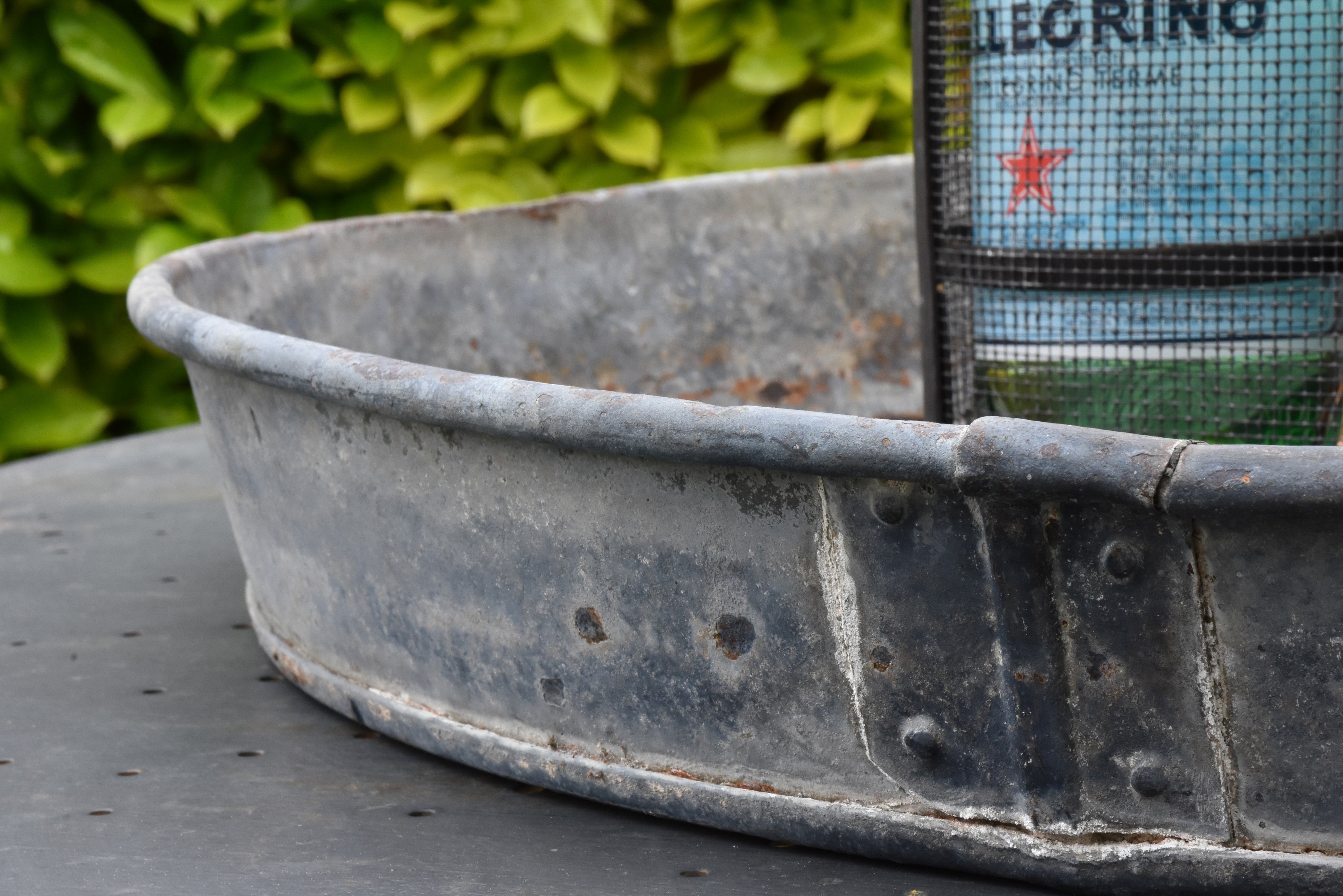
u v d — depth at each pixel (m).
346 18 2.22
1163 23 0.97
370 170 2.28
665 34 2.25
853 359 1.54
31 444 2.24
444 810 0.79
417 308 1.33
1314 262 0.97
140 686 1.00
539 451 0.72
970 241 1.10
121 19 2.19
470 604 0.79
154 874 0.72
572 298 1.43
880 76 2.20
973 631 0.64
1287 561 0.58
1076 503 0.60
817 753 0.70
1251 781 0.61
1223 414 1.02
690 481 0.68
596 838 0.74
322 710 0.95
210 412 0.95
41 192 2.17
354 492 0.83
